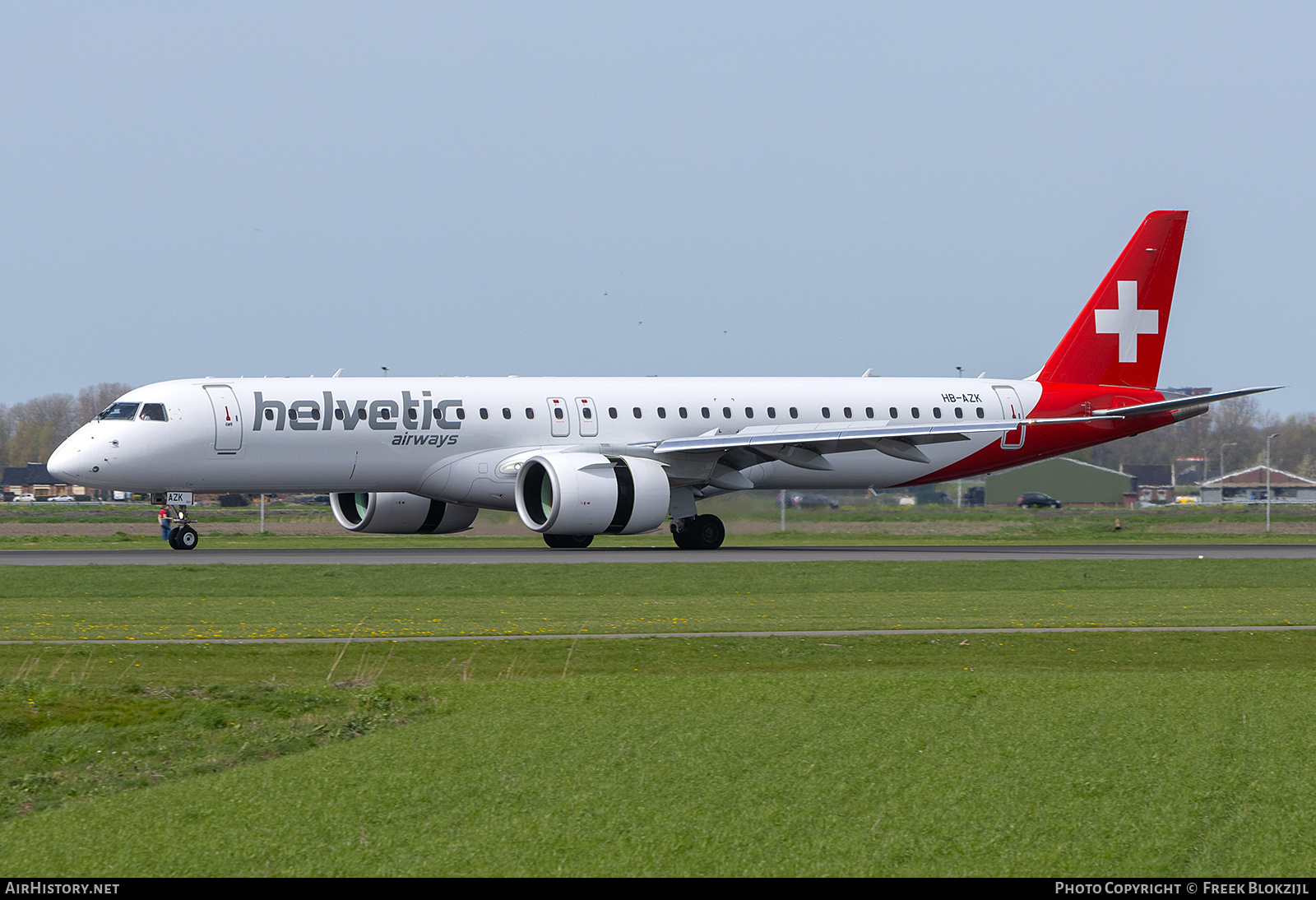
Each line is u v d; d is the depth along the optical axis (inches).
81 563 5290.4
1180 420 7411.4
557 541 6653.5
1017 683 2721.5
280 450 5905.5
